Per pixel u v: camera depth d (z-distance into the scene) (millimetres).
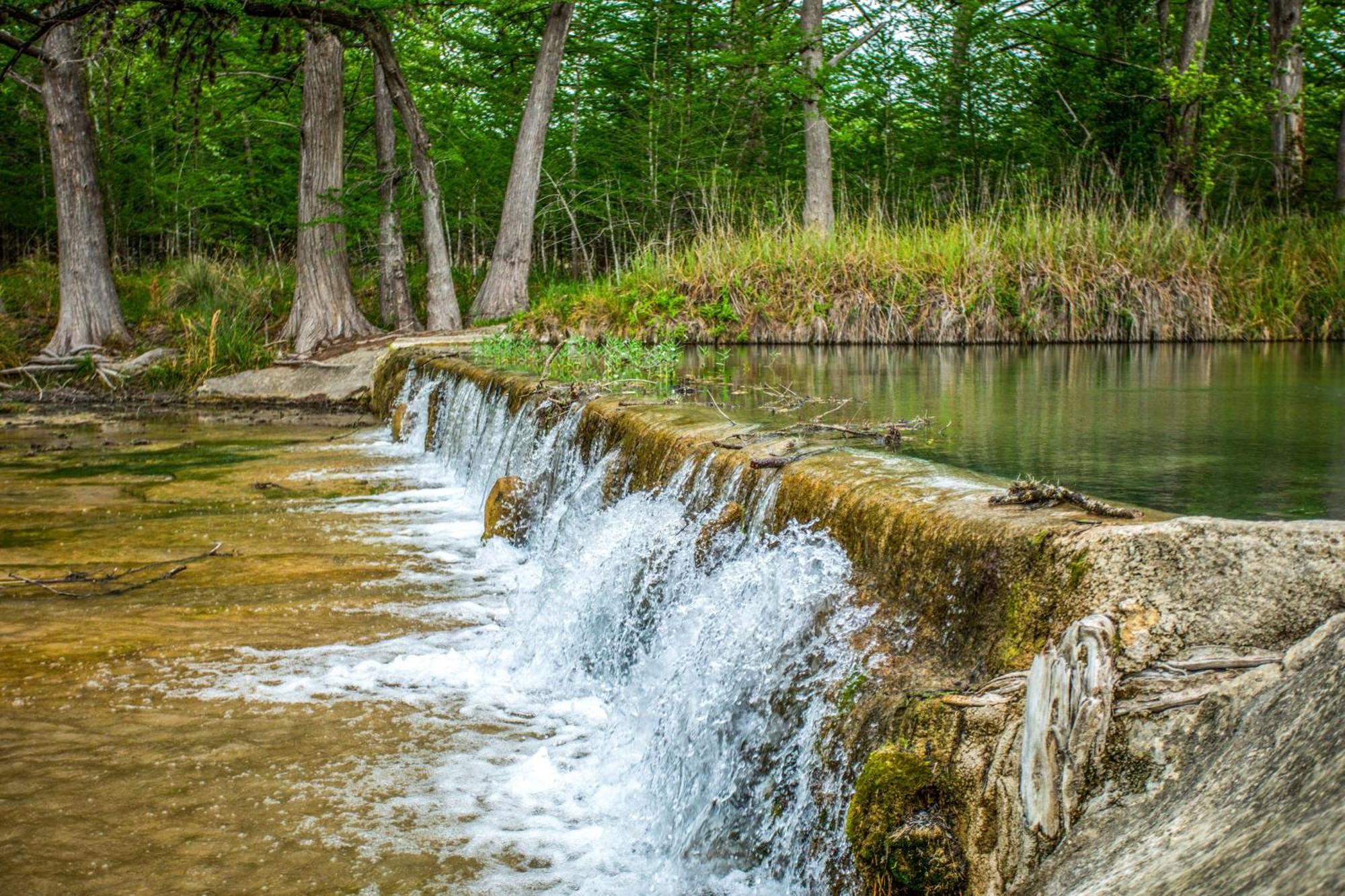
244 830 3828
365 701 4992
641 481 6324
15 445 12930
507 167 24312
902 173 26000
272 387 17562
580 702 5035
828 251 16000
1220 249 15219
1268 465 4770
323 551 7676
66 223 19453
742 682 4027
